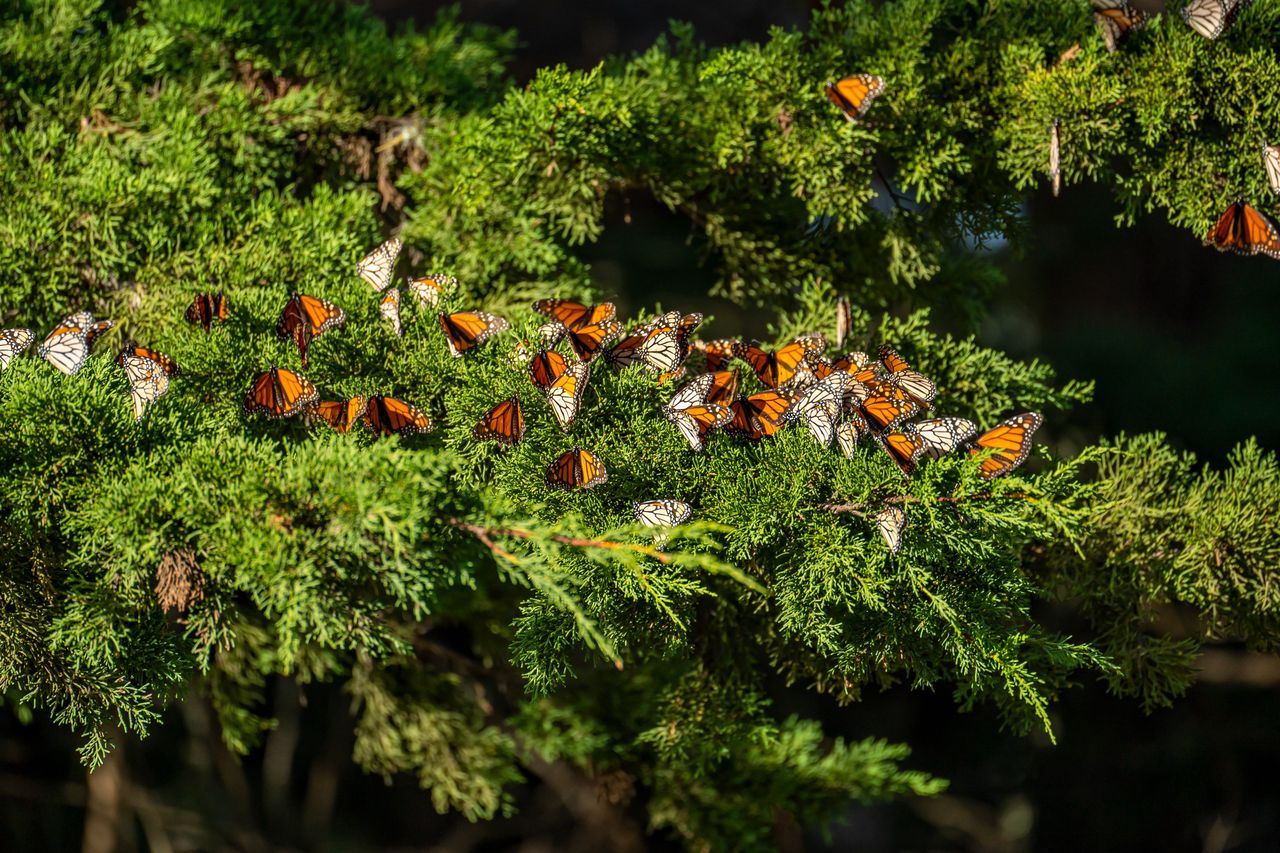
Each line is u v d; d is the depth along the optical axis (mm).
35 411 6527
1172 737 11305
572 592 6543
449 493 6469
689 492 6555
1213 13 6668
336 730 11430
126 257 6738
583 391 6559
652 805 7051
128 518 6461
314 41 6938
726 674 6758
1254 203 6719
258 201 6832
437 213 6828
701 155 6812
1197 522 6676
